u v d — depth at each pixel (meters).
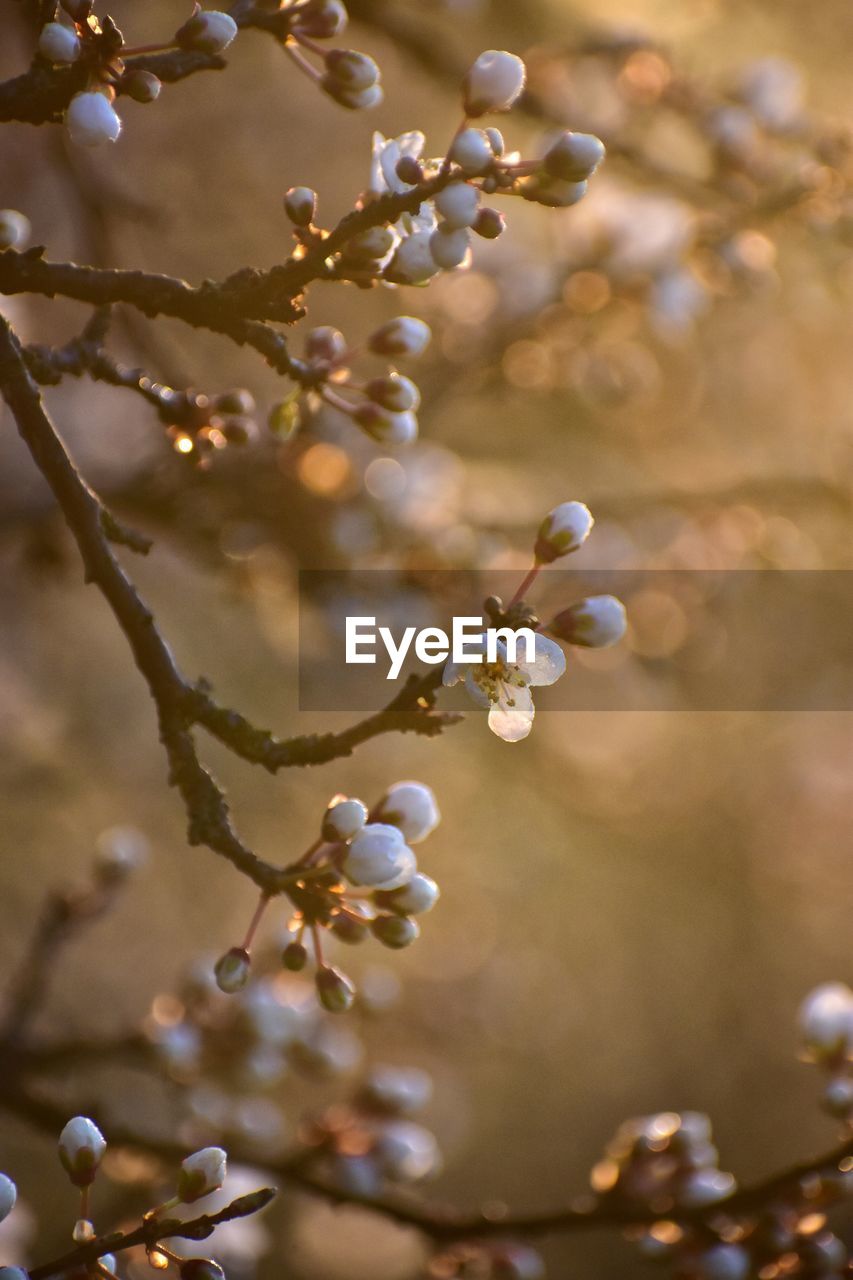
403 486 4.52
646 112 5.57
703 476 7.77
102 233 4.33
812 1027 2.39
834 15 7.97
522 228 5.79
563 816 10.49
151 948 8.20
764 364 7.53
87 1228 1.68
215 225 7.41
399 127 7.94
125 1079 5.03
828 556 6.62
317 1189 2.76
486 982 9.65
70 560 4.27
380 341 2.04
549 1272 9.81
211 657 7.48
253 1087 3.24
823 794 11.44
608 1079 11.67
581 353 5.06
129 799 7.48
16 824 7.29
